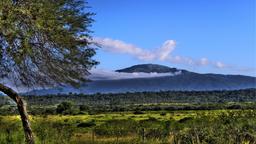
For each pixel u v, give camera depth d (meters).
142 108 152.75
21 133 19.34
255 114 21.08
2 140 18.42
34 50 15.72
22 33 14.82
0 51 15.16
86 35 16.45
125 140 23.73
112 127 40.28
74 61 16.45
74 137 23.97
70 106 114.12
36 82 16.73
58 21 15.45
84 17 16.30
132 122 49.41
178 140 18.89
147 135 25.67
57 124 23.58
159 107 152.38
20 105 16.30
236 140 17.28
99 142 23.20
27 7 14.76
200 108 134.50
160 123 46.62
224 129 18.56
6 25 14.26
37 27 14.98
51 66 16.36
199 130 18.80
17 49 15.04
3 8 14.22
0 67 16.06
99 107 168.38
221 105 120.69
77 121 73.75
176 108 144.88
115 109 150.00
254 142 17.25
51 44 15.88
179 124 39.16
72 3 16.11
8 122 24.22
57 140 20.05
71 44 16.11
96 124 63.09
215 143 17.41
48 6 15.07
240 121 20.41
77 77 16.95
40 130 20.09
